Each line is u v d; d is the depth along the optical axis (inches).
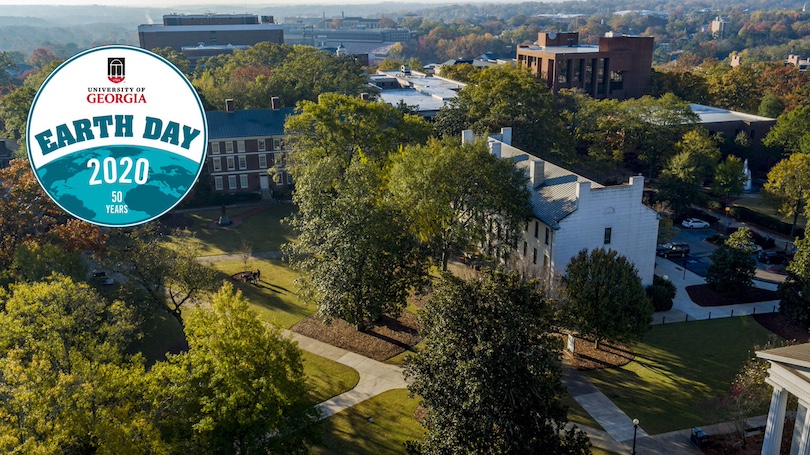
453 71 6171.3
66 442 1053.8
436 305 1195.9
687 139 3326.8
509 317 1115.3
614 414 1571.1
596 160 3540.8
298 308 2209.6
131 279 1878.7
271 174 3373.5
